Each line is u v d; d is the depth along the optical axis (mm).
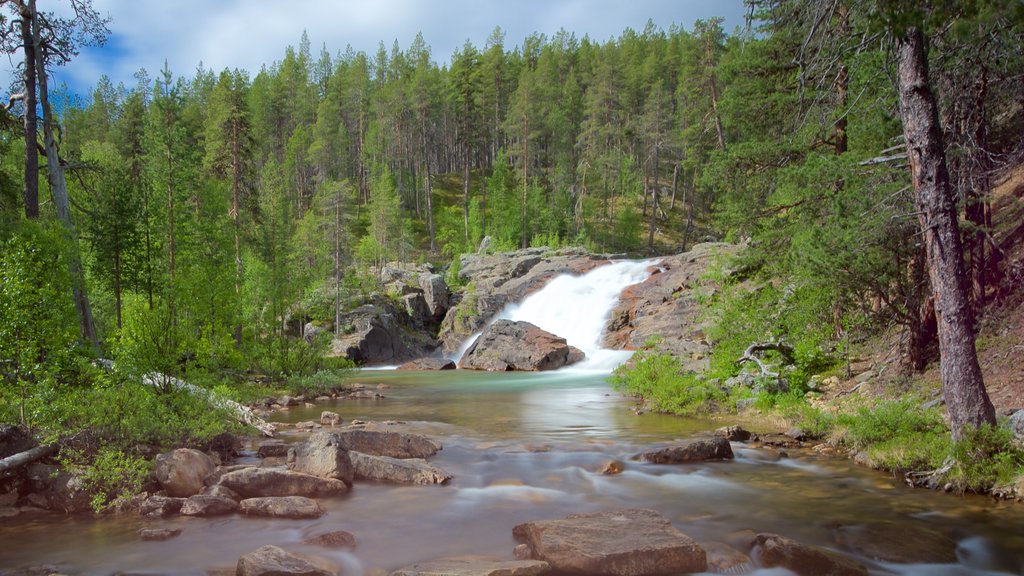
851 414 13602
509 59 121188
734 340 20172
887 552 6930
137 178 37750
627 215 77688
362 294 53625
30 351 9617
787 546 6648
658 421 16281
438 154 112688
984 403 9219
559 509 8602
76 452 9281
